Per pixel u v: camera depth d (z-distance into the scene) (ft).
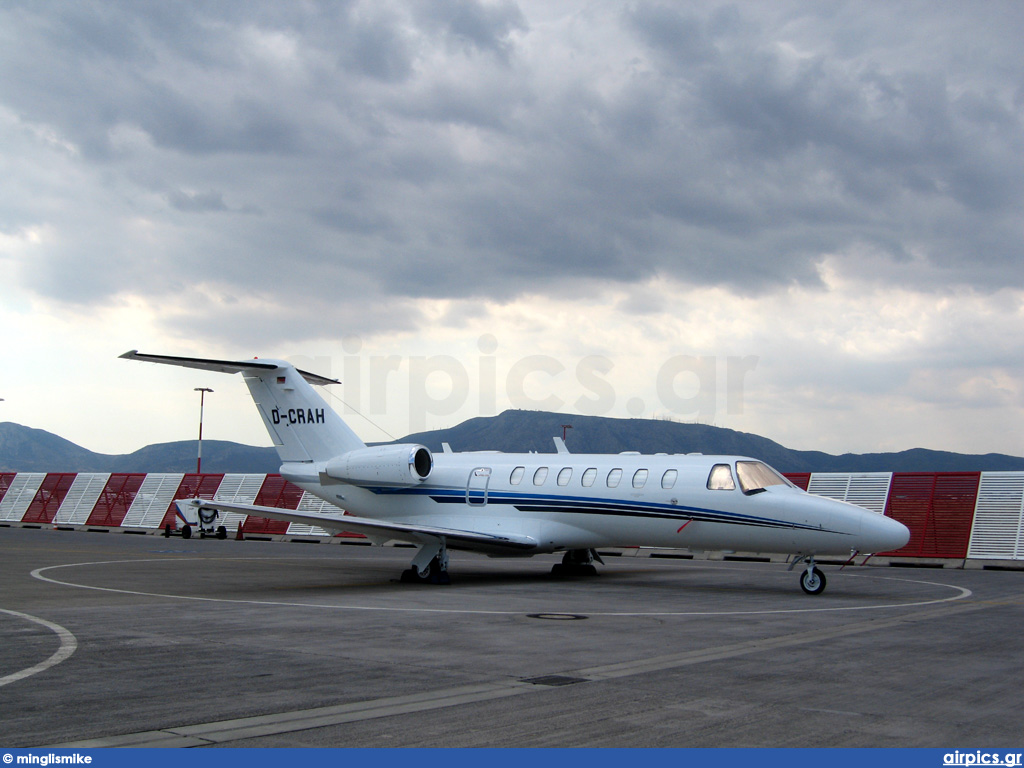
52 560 93.56
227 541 145.79
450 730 23.72
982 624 45.83
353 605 53.36
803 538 62.69
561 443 79.66
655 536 69.62
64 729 23.75
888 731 23.99
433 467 80.02
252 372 85.56
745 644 38.52
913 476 107.86
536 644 38.17
